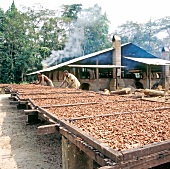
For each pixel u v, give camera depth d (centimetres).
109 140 227
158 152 197
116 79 2177
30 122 594
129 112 398
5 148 415
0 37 3794
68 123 294
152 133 254
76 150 271
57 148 416
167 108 451
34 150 405
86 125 299
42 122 597
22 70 3703
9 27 3775
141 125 297
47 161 354
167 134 247
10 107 932
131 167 181
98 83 2103
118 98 660
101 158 193
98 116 362
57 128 304
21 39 3781
